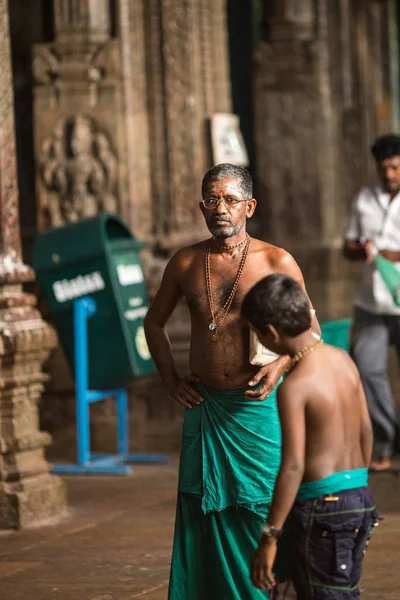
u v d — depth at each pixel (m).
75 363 21.86
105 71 23.61
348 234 21.00
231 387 11.68
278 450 11.52
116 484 20.66
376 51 38.25
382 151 20.62
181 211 24.12
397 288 20.44
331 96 34.84
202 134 24.33
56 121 23.78
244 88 33.28
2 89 17.42
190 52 24.00
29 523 17.41
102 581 14.30
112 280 21.47
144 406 23.88
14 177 17.77
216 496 11.50
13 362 17.41
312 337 9.59
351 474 9.47
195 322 11.94
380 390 20.66
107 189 23.75
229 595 11.48
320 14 31.23
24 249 24.72
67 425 23.92
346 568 9.40
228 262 11.91
